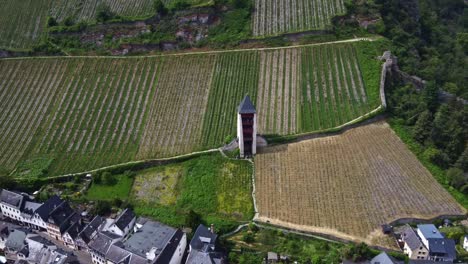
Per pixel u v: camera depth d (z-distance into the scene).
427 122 122.50
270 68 150.50
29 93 151.25
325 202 107.19
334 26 159.38
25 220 108.44
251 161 122.38
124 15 174.88
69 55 165.00
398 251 93.81
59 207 106.00
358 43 153.75
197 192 113.81
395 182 111.12
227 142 126.62
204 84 147.88
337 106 134.62
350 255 92.25
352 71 144.50
